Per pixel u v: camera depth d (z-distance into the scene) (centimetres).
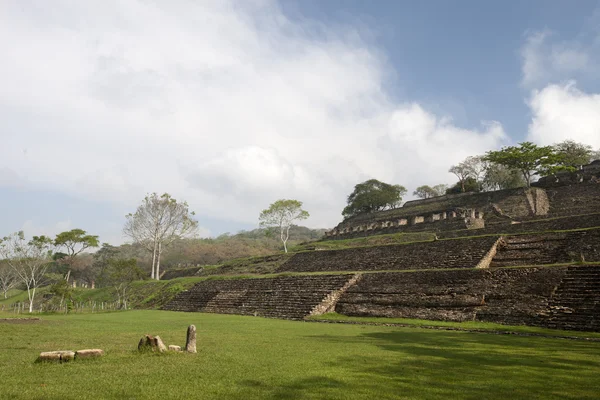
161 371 1029
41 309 5044
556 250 3117
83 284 8019
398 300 2836
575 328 2006
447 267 3441
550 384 955
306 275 3712
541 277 2441
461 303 2528
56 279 6919
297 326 2391
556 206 5378
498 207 5775
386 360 1248
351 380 977
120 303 5309
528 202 5534
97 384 894
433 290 2753
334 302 3162
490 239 3512
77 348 1417
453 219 5409
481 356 1338
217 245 9306
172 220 6694
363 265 4188
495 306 2403
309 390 877
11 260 5384
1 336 1750
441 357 1312
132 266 5103
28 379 930
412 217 7094
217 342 1625
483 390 898
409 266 3753
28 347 1440
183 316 3241
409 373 1065
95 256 8400
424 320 2556
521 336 1902
